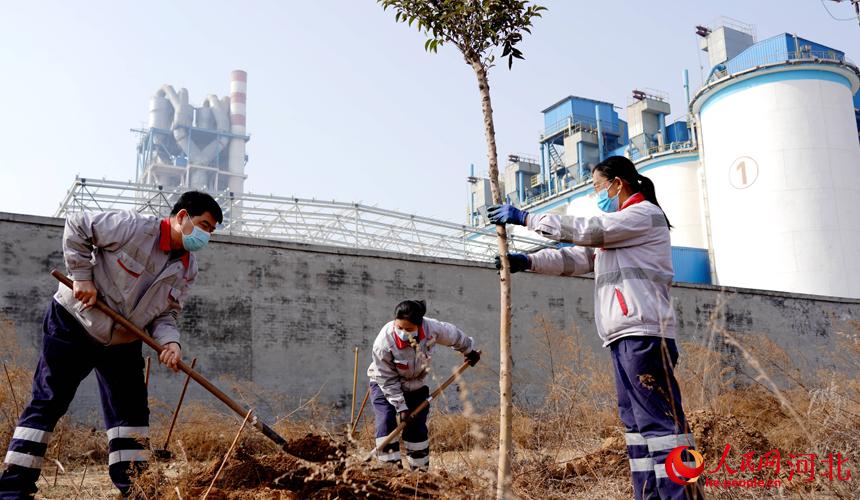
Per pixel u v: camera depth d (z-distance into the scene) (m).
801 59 31.17
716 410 5.66
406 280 12.22
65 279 3.41
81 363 3.47
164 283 3.61
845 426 3.85
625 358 3.01
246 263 10.85
